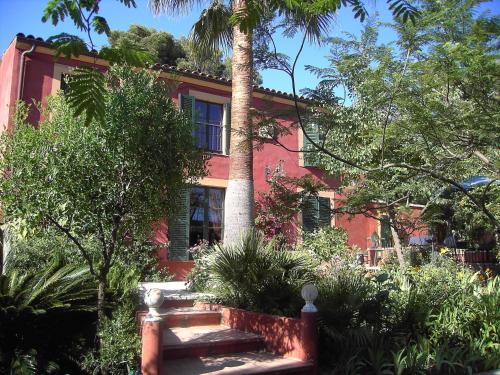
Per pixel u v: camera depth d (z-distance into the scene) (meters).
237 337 7.26
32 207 5.29
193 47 12.70
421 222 11.07
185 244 13.63
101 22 3.43
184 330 7.79
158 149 5.75
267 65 5.74
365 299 7.51
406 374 6.40
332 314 7.00
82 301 6.52
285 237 12.61
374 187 8.64
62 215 5.54
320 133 6.68
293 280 8.45
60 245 8.05
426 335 7.56
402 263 10.70
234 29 9.97
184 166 6.14
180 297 8.89
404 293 8.30
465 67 5.48
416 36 5.59
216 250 9.16
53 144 5.44
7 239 8.30
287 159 15.84
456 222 14.35
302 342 6.63
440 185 9.39
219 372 6.06
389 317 7.59
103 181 5.61
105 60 3.31
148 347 5.55
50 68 12.34
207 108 15.07
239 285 8.45
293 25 5.59
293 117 6.41
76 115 3.22
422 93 5.81
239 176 9.69
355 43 6.09
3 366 5.63
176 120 6.09
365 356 6.67
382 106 6.27
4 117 12.20
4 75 12.99
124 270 8.04
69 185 5.42
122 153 5.56
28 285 6.20
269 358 6.80
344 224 15.93
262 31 5.58
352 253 12.62
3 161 5.45
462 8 5.45
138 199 5.79
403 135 6.56
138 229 6.25
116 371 5.84
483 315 8.05
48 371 5.70
